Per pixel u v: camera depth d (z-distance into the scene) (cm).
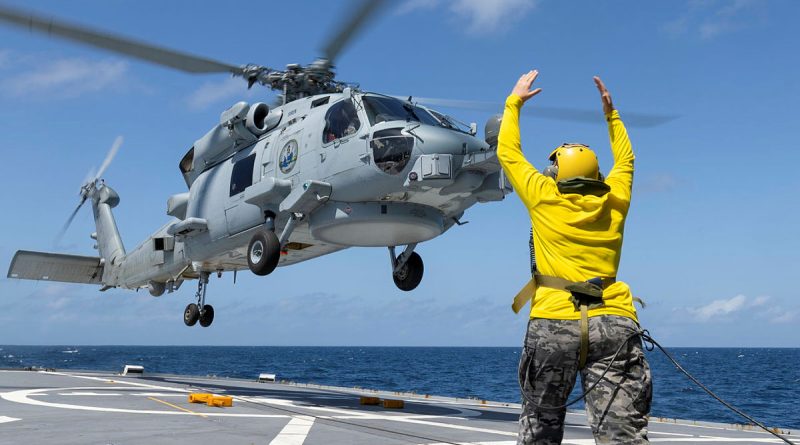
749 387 5206
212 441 623
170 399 1058
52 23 1023
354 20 1210
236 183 1434
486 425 860
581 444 695
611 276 314
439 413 1035
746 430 915
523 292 333
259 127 1423
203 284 1745
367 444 636
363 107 1190
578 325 300
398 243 1347
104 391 1199
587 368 303
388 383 5309
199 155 1563
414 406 1148
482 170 1154
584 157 342
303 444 626
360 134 1159
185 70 1292
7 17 988
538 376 310
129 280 2080
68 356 16162
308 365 10106
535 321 313
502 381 5666
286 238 1300
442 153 1123
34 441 601
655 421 1041
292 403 1094
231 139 1462
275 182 1277
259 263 1284
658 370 8600
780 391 4766
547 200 321
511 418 1004
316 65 1407
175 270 1833
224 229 1459
